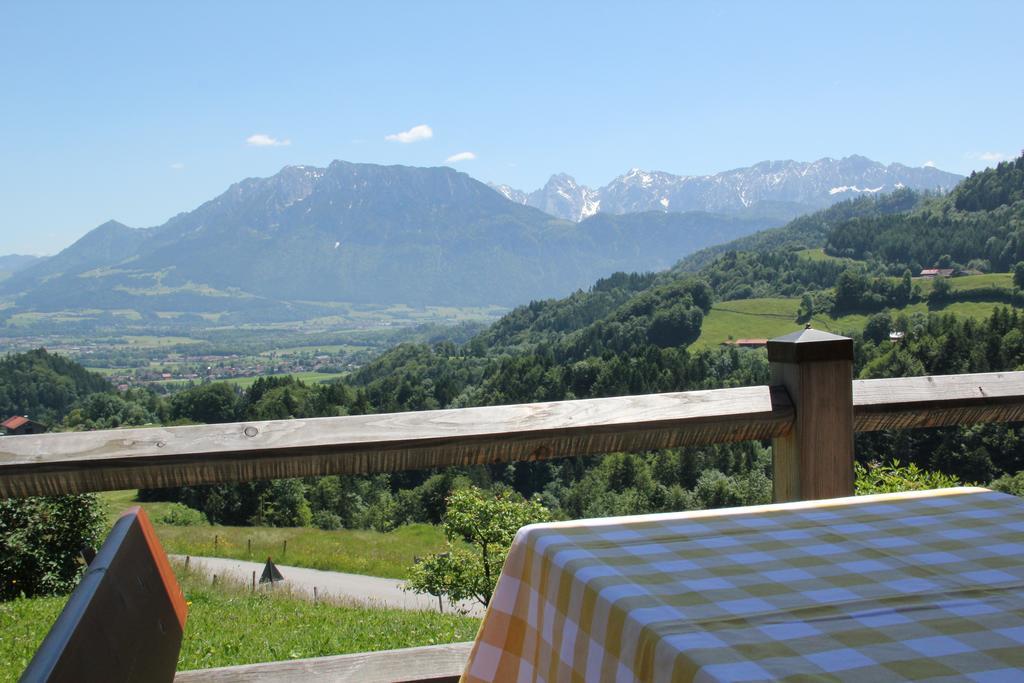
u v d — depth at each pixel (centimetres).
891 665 84
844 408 224
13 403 15488
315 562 4275
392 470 196
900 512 147
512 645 137
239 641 563
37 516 1274
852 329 13250
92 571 116
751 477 6806
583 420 208
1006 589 106
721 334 14325
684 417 214
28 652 454
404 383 10775
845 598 104
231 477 188
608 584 110
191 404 10188
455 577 1502
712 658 86
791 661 85
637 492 6931
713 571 116
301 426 192
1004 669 82
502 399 10300
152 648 130
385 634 632
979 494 160
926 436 4900
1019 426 4822
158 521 5397
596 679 107
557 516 3725
